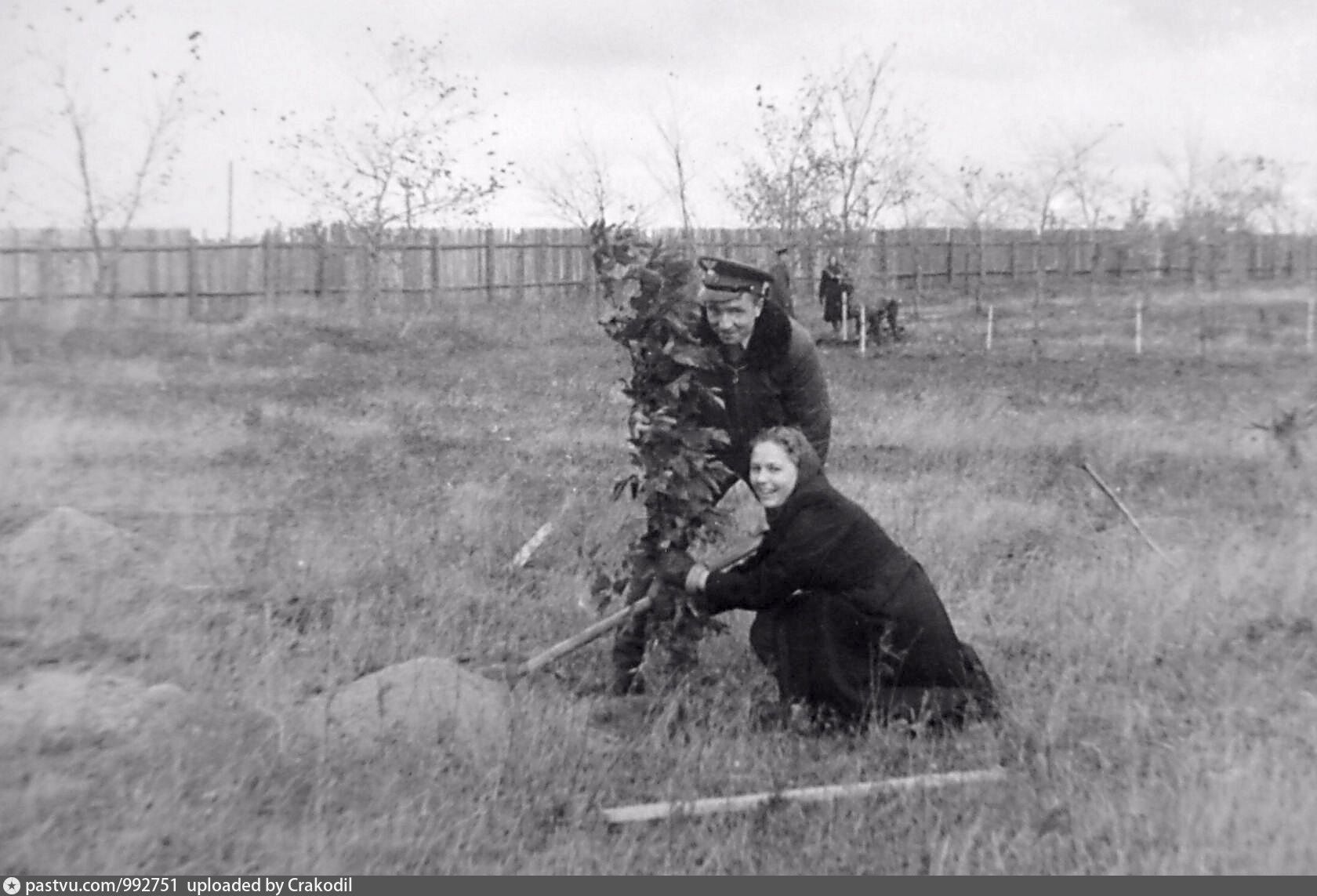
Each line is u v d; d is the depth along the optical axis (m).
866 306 25.47
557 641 7.07
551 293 33.09
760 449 6.05
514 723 5.54
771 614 6.16
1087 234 38.50
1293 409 13.39
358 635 6.80
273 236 29.02
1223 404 16.52
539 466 12.16
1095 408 16.31
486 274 32.31
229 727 5.37
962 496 10.55
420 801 4.93
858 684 5.95
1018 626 7.37
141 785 4.80
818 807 5.11
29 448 11.51
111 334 21.64
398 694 5.65
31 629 6.77
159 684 5.98
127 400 15.29
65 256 25.94
